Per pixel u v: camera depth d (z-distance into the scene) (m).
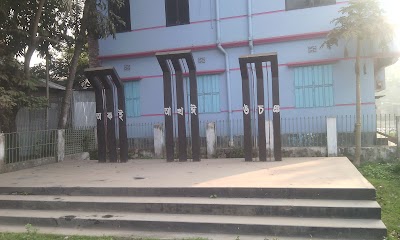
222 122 12.88
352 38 10.91
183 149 10.30
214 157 11.11
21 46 11.27
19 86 10.55
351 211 5.54
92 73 10.35
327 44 10.33
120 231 5.80
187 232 5.62
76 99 14.21
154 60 13.62
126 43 13.84
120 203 6.35
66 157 11.76
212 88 12.99
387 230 5.27
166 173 8.25
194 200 6.25
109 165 10.16
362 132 11.27
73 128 12.84
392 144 11.08
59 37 12.42
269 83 12.34
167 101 10.27
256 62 9.38
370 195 5.86
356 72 9.98
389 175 8.70
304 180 6.73
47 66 13.03
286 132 12.20
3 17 10.66
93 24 12.03
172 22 13.39
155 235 5.57
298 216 5.69
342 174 7.24
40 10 10.77
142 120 13.78
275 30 12.23
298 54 12.09
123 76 13.95
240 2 12.58
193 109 10.14
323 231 5.22
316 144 11.37
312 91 12.00
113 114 10.78
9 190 7.42
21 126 12.34
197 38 13.07
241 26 12.58
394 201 6.91
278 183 6.52
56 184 7.43
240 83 12.69
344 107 11.72
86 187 6.99
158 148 11.61
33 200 6.78
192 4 13.09
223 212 5.93
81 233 5.78
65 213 6.42
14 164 9.73
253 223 5.45
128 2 13.82
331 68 11.83
